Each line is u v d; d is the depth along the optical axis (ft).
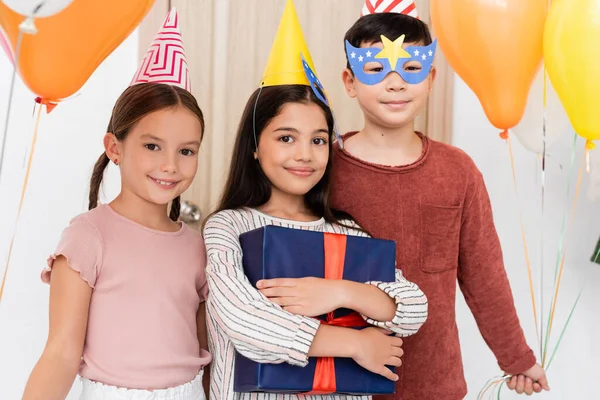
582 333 6.23
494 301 4.82
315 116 4.05
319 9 6.31
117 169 6.10
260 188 4.24
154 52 4.10
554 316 6.31
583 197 6.23
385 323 3.66
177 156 3.93
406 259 4.49
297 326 3.43
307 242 3.68
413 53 4.35
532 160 6.40
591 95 4.08
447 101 6.45
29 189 5.82
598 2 3.96
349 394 3.67
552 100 4.68
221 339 3.81
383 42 4.33
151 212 3.98
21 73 3.64
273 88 4.10
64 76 3.64
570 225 6.28
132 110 3.91
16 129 5.78
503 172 6.50
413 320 3.71
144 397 3.63
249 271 3.71
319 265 3.70
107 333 3.69
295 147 4.01
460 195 4.63
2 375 5.75
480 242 4.76
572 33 4.01
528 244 6.41
